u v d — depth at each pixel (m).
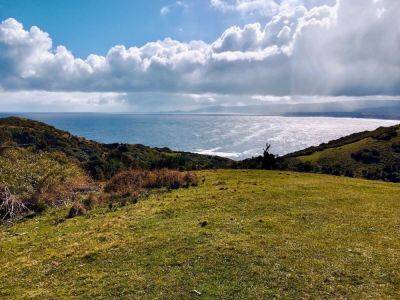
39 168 44.38
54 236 24.41
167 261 18.06
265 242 19.73
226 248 18.92
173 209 27.48
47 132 75.31
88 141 89.00
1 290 17.03
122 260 18.77
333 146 144.00
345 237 20.70
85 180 44.66
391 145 129.88
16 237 25.25
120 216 27.19
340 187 34.44
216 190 33.06
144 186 37.50
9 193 33.44
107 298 15.30
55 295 15.93
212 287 15.54
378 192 32.84
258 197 29.72
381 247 19.34
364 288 15.17
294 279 15.88
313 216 24.67
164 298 14.93
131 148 96.69
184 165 67.06
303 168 79.88
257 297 14.69
